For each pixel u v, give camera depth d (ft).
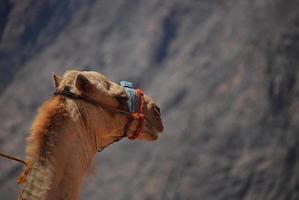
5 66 626.23
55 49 635.66
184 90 562.25
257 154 509.35
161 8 636.07
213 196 494.59
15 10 655.35
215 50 587.68
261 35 577.43
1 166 518.37
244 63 563.89
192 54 592.19
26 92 603.67
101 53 621.72
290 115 525.75
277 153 506.89
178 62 589.73
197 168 506.89
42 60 629.10
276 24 582.76
